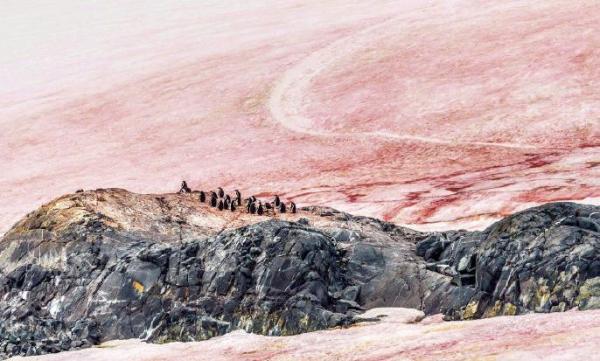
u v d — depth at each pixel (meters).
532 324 41.53
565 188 93.25
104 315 59.25
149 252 60.81
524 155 118.50
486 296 49.12
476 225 87.31
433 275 54.00
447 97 148.75
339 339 46.81
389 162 128.75
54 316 61.50
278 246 56.53
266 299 54.12
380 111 151.00
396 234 67.81
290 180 129.00
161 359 49.34
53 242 66.50
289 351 46.22
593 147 115.12
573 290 44.72
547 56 152.75
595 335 36.84
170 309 57.31
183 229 69.38
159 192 136.12
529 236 49.12
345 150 138.12
